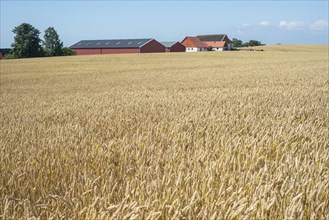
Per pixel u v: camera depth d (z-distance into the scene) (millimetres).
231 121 6578
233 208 2660
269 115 7652
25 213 2900
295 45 123500
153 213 2607
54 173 4012
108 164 4184
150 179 3570
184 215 2684
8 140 5871
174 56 67750
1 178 3877
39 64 53031
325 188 3162
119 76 29562
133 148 4891
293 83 16859
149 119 7336
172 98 11984
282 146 4918
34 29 117062
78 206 3008
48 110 10117
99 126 6910
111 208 2672
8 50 135250
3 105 12641
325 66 31016
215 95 12328
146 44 110938
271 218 2814
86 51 120062
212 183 3307
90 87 20594
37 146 5285
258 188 3047
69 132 6242
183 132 5836
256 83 17750
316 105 9008
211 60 54344
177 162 4105
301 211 2766
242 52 79312
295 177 3371
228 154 4375
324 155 4254
